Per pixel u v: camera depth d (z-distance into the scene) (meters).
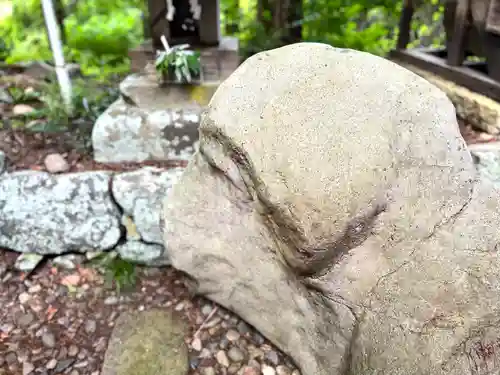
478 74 1.87
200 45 1.93
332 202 1.08
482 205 1.11
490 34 1.77
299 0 2.35
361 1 2.44
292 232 1.13
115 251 1.84
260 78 1.24
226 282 1.48
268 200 1.14
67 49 2.60
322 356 1.31
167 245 1.46
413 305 1.01
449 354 0.91
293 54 1.26
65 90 2.06
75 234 1.80
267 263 1.35
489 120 1.76
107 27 2.74
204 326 1.60
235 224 1.36
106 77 2.38
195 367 1.48
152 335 1.56
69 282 1.78
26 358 1.52
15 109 2.11
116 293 1.74
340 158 1.09
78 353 1.54
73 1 2.96
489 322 0.92
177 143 1.82
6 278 1.79
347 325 1.18
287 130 1.14
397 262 1.11
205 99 1.83
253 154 1.16
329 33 2.37
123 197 1.74
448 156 1.13
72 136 1.96
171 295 1.73
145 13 2.19
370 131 1.11
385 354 1.00
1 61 2.58
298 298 1.33
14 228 1.79
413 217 1.11
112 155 1.84
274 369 1.47
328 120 1.12
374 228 1.12
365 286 1.14
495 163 1.54
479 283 0.97
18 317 1.65
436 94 1.17
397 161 1.10
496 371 0.87
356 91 1.15
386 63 1.21
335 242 1.10
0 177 1.76
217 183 1.36
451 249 1.05
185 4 1.94
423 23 2.61
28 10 2.91
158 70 1.78
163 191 1.73
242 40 2.33
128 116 1.79
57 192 1.74
